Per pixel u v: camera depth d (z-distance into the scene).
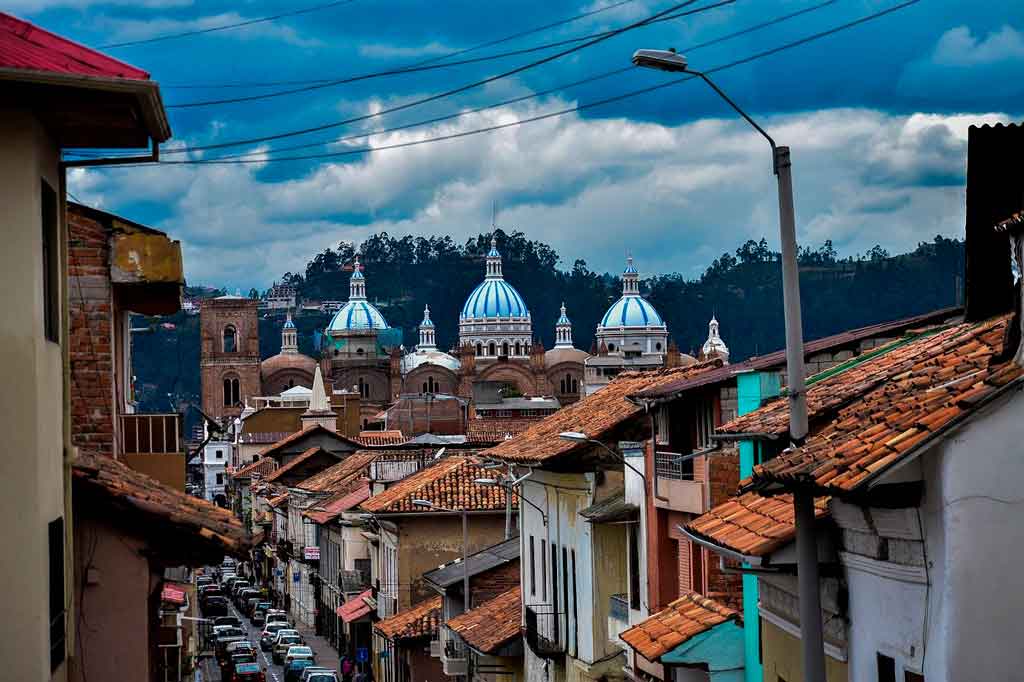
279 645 94.19
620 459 37.34
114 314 24.31
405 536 61.38
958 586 13.40
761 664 24.66
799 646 19.48
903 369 18.89
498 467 59.59
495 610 49.97
